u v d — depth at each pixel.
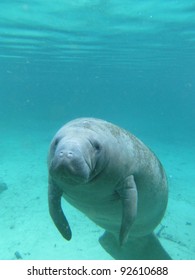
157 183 4.18
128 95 136.62
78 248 6.74
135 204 3.61
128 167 3.58
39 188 10.07
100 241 5.21
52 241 6.99
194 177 12.25
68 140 3.03
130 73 46.22
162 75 50.25
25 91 122.00
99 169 3.25
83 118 3.68
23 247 6.75
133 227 4.59
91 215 4.18
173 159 15.65
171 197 9.65
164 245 6.86
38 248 6.71
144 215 4.34
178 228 7.68
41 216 8.09
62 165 2.82
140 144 4.07
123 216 3.56
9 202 8.92
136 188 3.72
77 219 7.97
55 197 3.66
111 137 3.47
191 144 20.55
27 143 18.61
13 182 10.69
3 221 7.86
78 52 26.78
